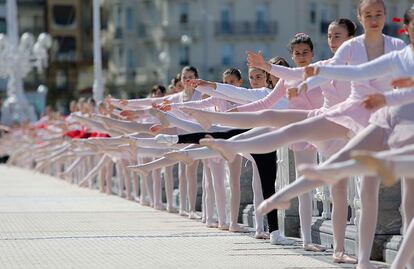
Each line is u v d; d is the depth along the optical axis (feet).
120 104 81.76
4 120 242.37
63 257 55.93
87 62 428.15
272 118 52.80
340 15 340.80
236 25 354.33
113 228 73.41
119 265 52.31
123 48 392.27
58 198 109.91
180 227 74.43
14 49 236.02
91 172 119.85
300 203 59.11
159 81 373.61
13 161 214.28
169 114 68.23
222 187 72.38
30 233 69.67
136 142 70.90
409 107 44.21
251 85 67.00
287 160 66.08
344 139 48.55
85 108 120.78
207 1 357.41
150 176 96.53
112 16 397.19
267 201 43.65
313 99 57.26
